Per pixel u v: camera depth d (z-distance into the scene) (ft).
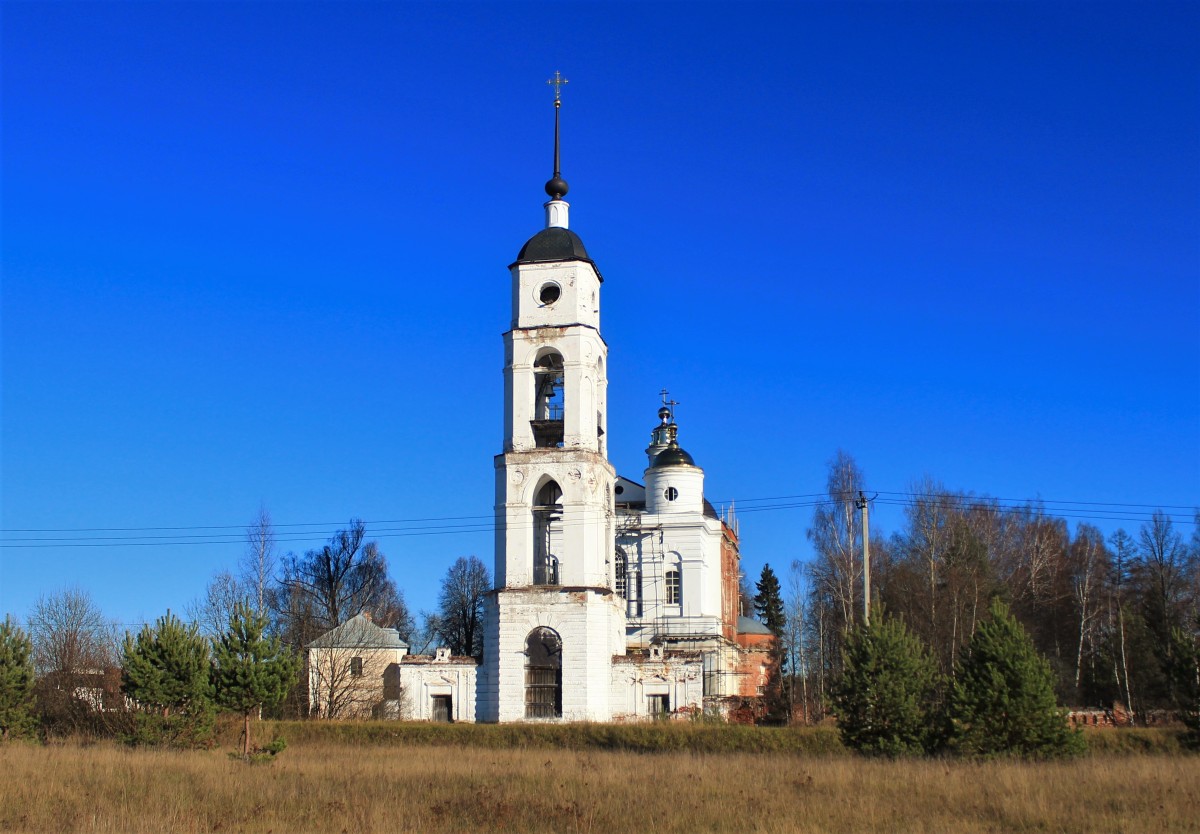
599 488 244.01
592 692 232.12
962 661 169.68
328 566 343.26
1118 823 102.58
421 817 106.01
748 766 150.20
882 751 168.55
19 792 117.60
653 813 108.17
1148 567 319.68
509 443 246.06
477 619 419.33
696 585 321.32
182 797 117.29
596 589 236.63
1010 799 114.11
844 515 287.48
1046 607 313.53
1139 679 271.69
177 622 187.93
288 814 108.27
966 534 300.61
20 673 197.98
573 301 248.93
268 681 172.55
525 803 112.88
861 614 294.25
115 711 205.26
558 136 264.31
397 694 263.08
